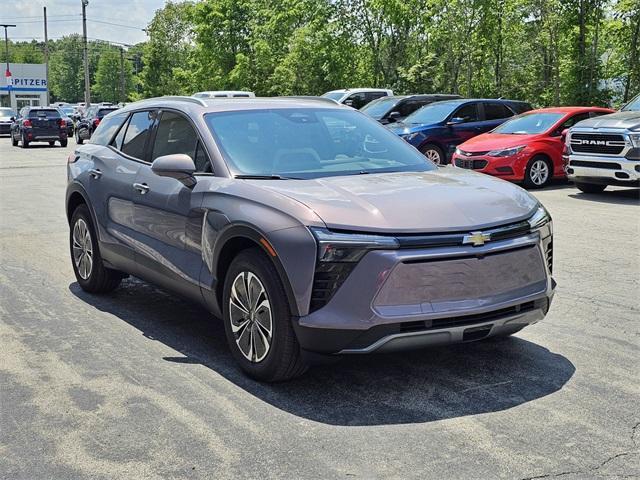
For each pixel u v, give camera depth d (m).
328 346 4.07
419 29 36.66
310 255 4.06
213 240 4.73
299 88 40.00
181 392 4.37
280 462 3.48
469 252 4.10
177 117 5.64
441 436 3.74
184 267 5.12
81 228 6.77
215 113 5.44
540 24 29.30
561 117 14.71
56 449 3.66
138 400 4.26
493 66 37.38
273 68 44.16
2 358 5.02
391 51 38.38
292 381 4.53
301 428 3.86
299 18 43.88
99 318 6.02
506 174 14.18
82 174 6.61
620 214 10.96
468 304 4.13
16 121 33.59
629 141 11.81
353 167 5.20
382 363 4.82
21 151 29.58
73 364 4.89
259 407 4.14
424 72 35.03
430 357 4.93
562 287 6.77
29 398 4.31
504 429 3.81
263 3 48.88
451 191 4.56
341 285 4.03
